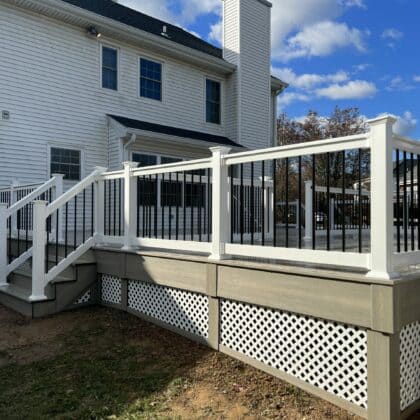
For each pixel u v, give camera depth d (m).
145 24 12.44
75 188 5.18
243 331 3.64
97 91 9.95
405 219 2.94
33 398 3.02
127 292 4.97
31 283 5.29
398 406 2.64
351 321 2.77
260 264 3.39
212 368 3.48
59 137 9.27
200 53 11.68
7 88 8.53
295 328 3.23
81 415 2.78
